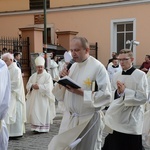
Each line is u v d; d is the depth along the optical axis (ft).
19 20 72.18
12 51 43.24
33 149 22.45
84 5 65.31
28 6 71.05
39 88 27.84
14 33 72.74
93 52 64.69
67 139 13.30
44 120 27.76
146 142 20.95
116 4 62.44
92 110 13.34
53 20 68.74
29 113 27.89
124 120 16.85
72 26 67.00
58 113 35.22
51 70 44.80
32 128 27.76
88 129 13.41
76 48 13.26
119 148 17.01
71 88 12.96
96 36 64.95
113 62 41.55
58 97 14.06
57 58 49.08
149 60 46.93
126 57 17.22
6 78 11.86
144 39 60.80
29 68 45.52
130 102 16.58
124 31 63.31
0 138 12.84
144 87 16.85
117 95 17.35
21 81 25.73
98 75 13.30
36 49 46.03
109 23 63.62
